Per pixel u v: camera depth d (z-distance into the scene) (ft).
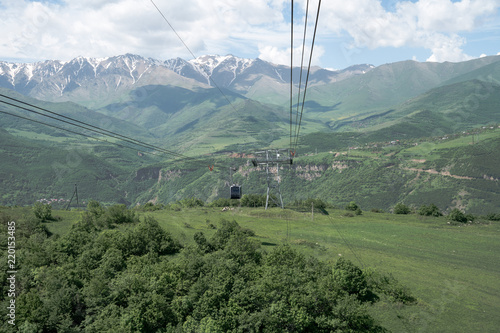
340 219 481.05
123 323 168.04
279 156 424.46
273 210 512.22
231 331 173.68
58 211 391.24
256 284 200.75
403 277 254.47
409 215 527.81
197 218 453.99
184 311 183.83
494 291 235.81
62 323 166.91
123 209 368.68
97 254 240.32
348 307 186.80
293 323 179.22
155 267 221.87
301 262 234.58
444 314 201.98
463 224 463.83
